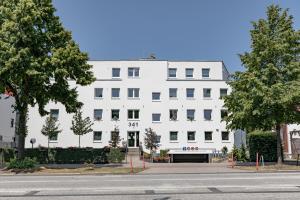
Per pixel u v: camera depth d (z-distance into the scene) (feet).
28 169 87.35
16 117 209.46
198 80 188.85
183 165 109.19
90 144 181.78
